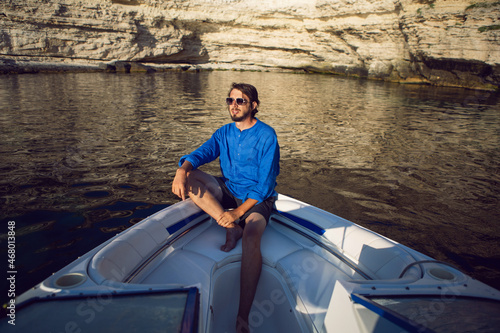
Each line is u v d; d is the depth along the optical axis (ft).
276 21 84.28
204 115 25.17
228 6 83.05
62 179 11.46
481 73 53.31
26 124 19.84
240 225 6.02
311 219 5.84
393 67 66.54
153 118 23.31
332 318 3.54
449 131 22.02
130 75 62.49
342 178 12.69
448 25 54.13
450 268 3.94
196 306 2.91
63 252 7.16
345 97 40.04
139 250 4.68
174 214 5.72
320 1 74.74
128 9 73.05
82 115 23.41
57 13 63.46
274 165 5.89
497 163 15.03
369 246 4.85
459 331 2.48
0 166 12.47
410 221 9.43
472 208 10.32
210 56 90.27
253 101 5.88
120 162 13.55
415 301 3.15
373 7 65.51
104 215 9.01
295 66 89.25
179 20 80.89
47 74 57.16
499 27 48.34
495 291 3.36
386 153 16.28
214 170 13.29
